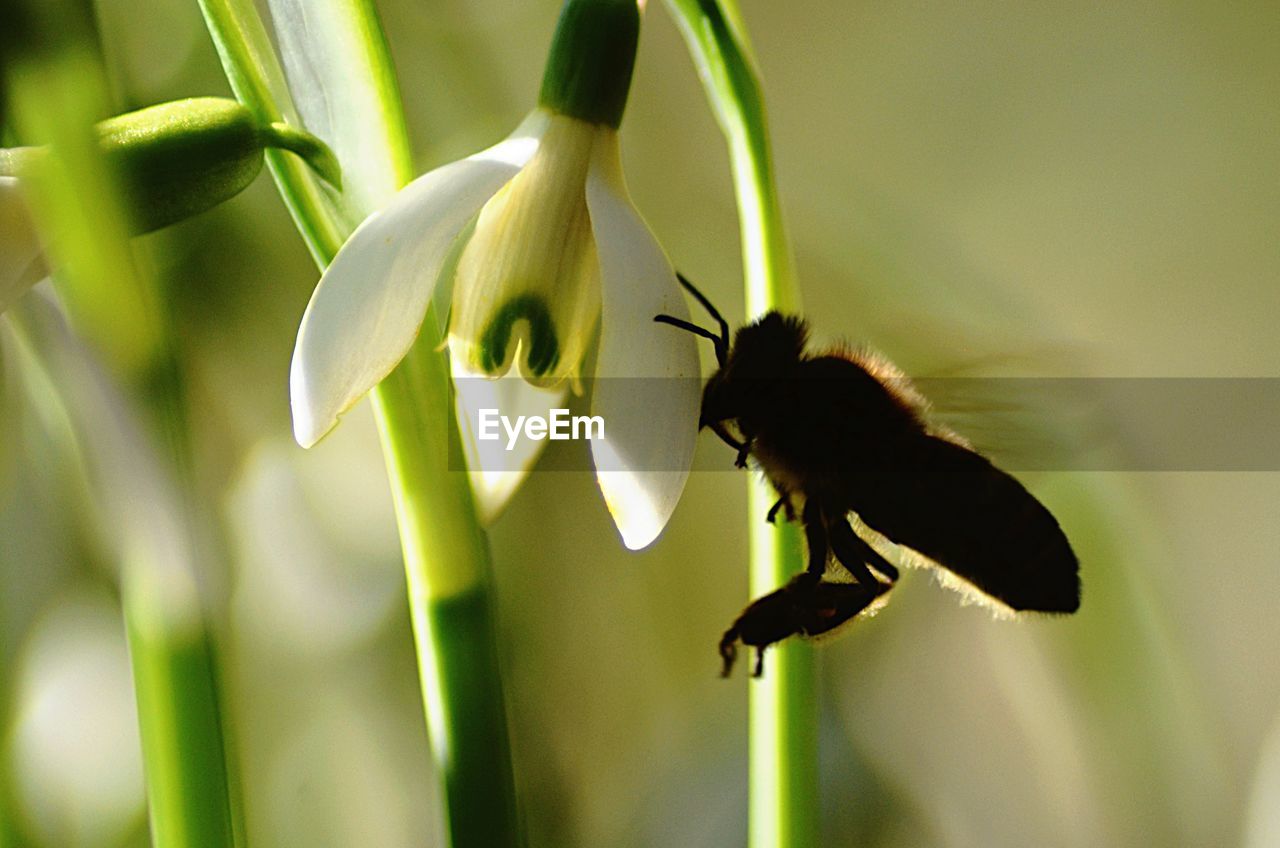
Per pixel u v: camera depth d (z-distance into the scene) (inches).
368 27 4.6
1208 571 7.1
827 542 4.9
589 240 4.7
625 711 7.4
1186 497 7.0
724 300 7.4
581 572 7.4
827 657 7.3
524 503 7.3
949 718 7.2
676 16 4.8
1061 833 6.9
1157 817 6.8
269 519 6.3
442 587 4.7
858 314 7.0
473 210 4.5
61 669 5.9
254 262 6.3
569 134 4.7
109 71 4.6
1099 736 6.8
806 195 7.4
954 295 7.1
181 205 4.6
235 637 6.2
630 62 4.7
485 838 4.7
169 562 4.6
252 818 6.5
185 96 6.0
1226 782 6.8
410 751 6.9
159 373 4.6
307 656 6.6
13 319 4.6
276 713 6.6
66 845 5.9
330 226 4.6
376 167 4.6
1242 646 7.2
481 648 4.7
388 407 4.6
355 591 6.6
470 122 7.1
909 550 5.0
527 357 4.6
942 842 7.1
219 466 6.2
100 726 6.0
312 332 4.5
